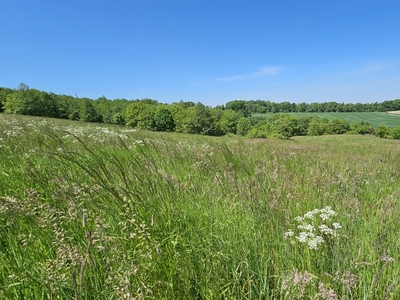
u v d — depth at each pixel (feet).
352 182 14.49
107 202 8.24
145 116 301.02
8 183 10.34
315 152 34.88
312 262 6.88
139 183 10.05
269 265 6.86
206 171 15.19
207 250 6.99
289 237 7.76
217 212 9.22
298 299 5.53
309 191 12.37
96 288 5.30
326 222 8.96
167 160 16.67
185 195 10.28
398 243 7.61
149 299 5.54
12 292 5.29
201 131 325.62
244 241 7.63
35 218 6.84
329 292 5.04
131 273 5.27
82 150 17.13
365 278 6.47
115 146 19.94
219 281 6.19
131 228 7.12
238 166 16.94
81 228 7.01
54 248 6.32
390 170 19.33
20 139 18.72
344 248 7.09
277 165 17.88
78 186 8.06
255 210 9.11
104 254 5.96
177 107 337.31
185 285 5.94
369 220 9.21
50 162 12.30
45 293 5.24
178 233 7.43
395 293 5.91
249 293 5.84
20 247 6.21
